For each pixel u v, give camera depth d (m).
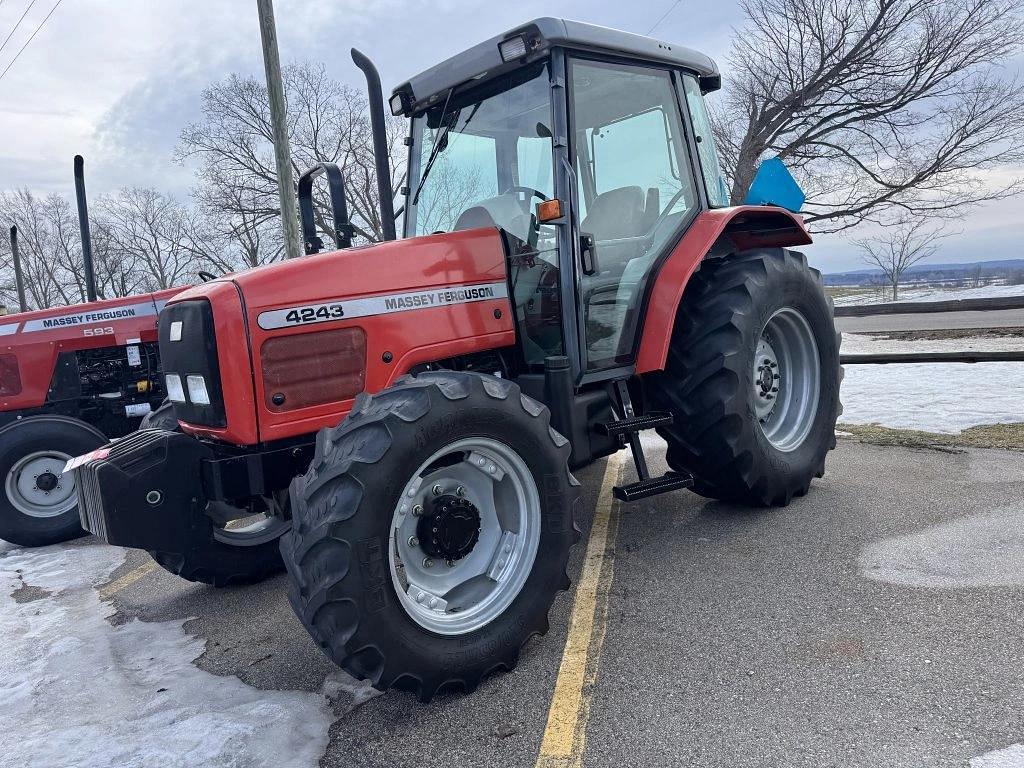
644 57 3.39
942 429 5.00
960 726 1.88
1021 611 2.41
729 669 2.26
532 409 2.52
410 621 2.22
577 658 2.43
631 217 3.37
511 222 3.16
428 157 3.54
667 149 3.60
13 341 5.20
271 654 2.81
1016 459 4.12
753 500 3.57
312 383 2.73
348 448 2.22
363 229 22.81
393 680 2.17
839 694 2.07
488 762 1.96
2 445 4.75
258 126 24.73
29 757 2.21
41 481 4.88
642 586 2.92
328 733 2.19
